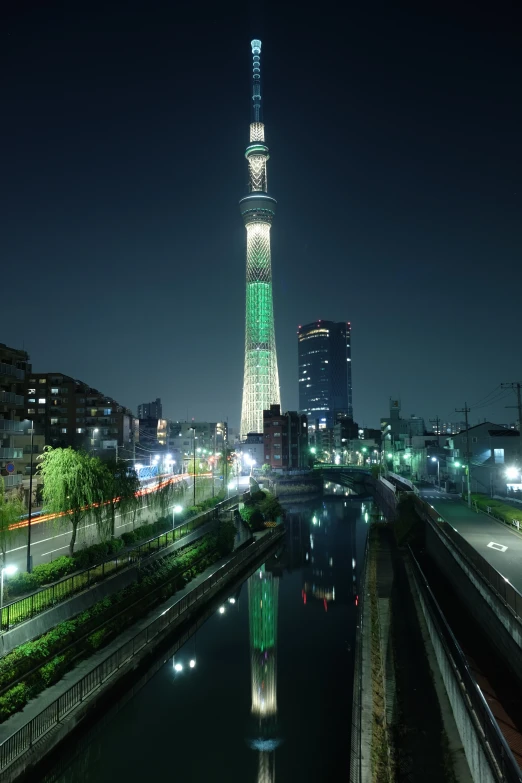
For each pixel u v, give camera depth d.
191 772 23.81
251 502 93.19
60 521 39.19
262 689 31.61
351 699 30.44
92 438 108.19
